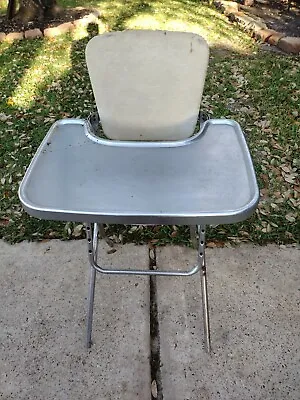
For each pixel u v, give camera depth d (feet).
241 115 9.90
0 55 13.05
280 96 10.59
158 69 4.70
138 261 6.42
